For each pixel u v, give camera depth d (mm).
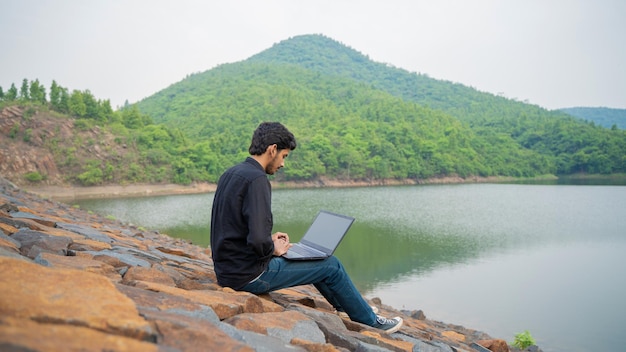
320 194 133250
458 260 49656
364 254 52312
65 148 130250
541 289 37438
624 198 126812
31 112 135625
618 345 24516
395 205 105000
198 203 105688
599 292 36812
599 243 62594
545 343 24594
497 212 95062
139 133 148500
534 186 176125
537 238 65875
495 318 29078
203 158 149625
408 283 38438
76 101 146500
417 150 195250
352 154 172125
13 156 122938
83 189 124875
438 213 91938
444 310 30578
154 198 119625
